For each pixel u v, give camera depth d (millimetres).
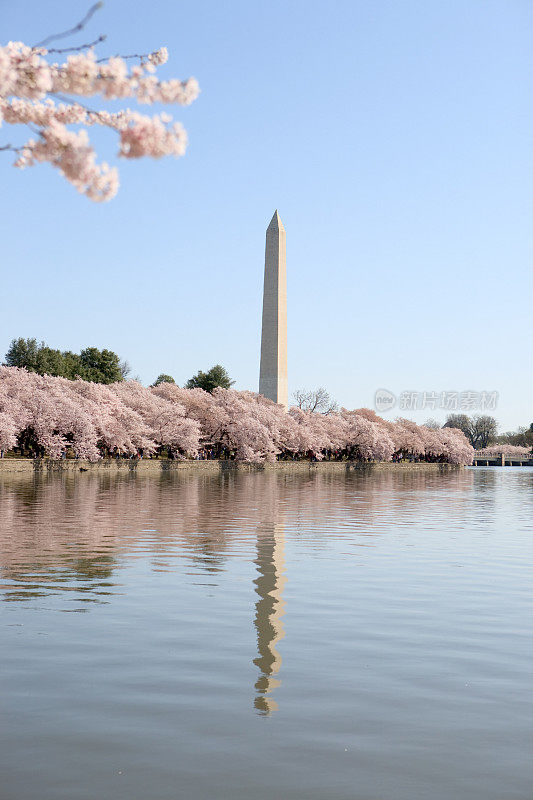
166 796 7629
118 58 8000
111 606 16000
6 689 10781
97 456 85562
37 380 91188
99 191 7953
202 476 81750
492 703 10422
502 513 42688
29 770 8195
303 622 14953
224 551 24078
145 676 11438
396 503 48438
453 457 159625
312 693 10773
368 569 21250
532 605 16672
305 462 118312
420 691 10898
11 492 48312
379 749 8836
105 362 147875
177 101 8148
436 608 16312
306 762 8469
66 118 8305
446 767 8367
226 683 11164
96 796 7605
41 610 15500
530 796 7699
